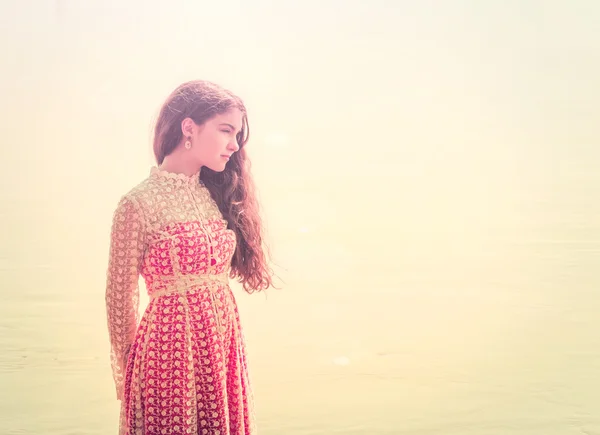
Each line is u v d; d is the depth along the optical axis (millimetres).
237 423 2584
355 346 4973
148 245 2432
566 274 6477
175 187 2488
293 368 4668
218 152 2508
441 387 4383
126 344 2482
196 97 2498
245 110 2627
